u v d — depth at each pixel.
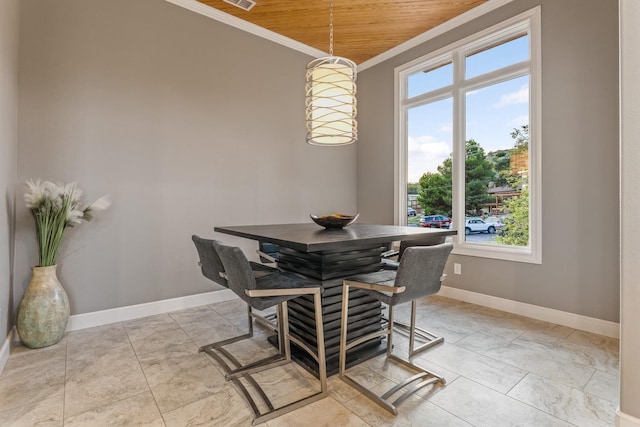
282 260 2.54
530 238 3.05
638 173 1.35
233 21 3.59
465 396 1.80
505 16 3.16
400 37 3.94
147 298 3.10
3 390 1.85
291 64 4.11
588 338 2.54
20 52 2.51
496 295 3.28
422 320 2.95
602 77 2.59
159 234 3.16
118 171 2.94
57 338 2.44
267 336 2.61
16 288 2.50
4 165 2.15
